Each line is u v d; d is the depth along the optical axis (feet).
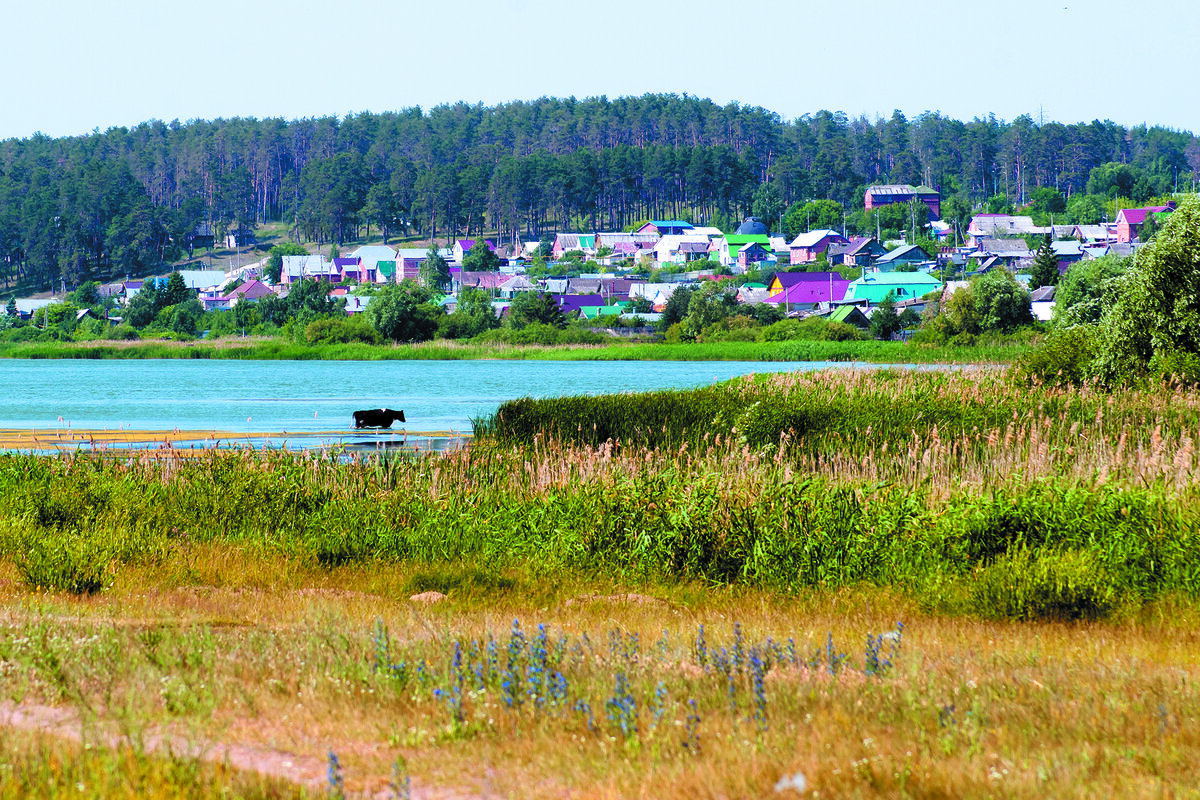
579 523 211.41
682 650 126.00
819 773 81.51
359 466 284.41
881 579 186.19
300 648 123.13
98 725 94.63
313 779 84.43
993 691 107.86
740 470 268.00
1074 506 195.62
